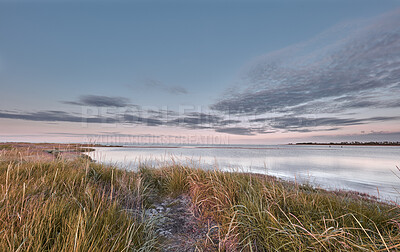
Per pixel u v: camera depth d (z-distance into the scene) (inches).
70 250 65.4
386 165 1142.3
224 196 139.3
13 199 103.8
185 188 193.6
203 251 94.8
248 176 198.2
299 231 88.9
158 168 268.8
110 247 77.5
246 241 96.3
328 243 77.7
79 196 125.2
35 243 68.6
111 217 100.0
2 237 70.1
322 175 709.9
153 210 148.7
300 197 131.0
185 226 124.6
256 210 111.3
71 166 229.6
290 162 1241.4
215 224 124.6
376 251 67.9
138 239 94.0
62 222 87.0
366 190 451.8
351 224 100.6
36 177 157.9
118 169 237.9
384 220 103.5
